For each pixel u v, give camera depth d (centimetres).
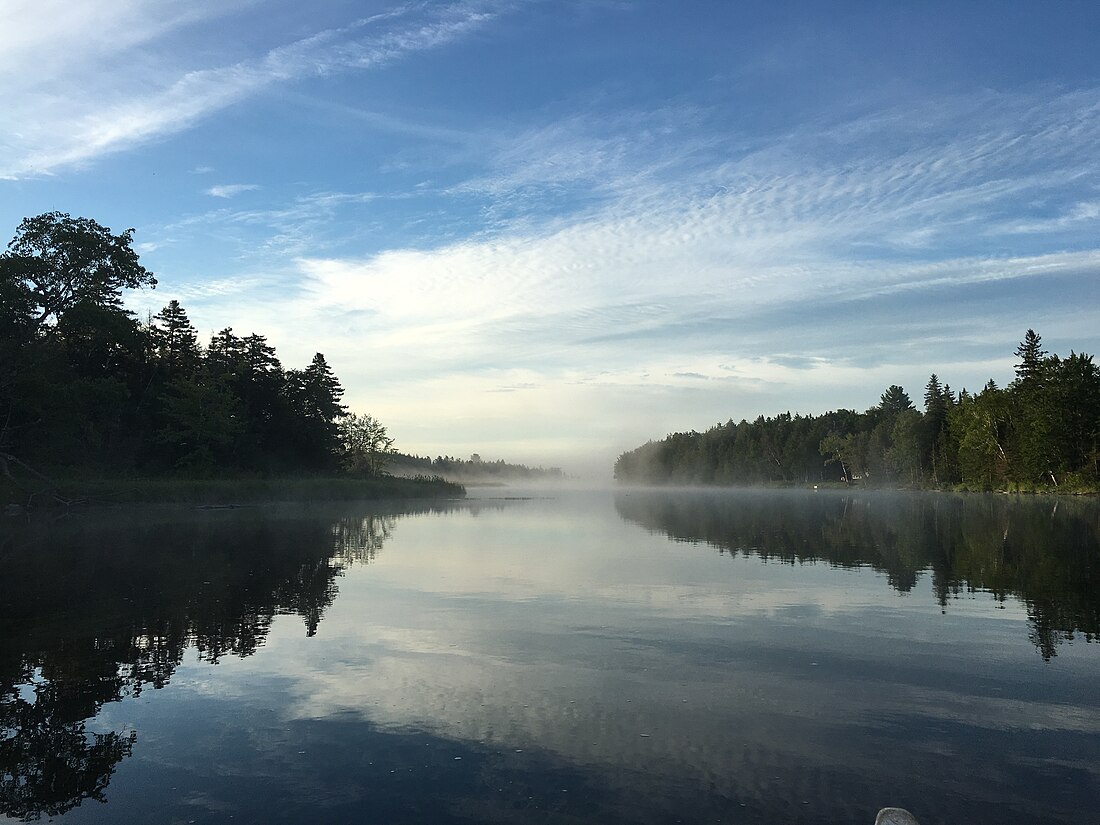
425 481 10800
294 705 894
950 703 892
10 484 4797
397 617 1398
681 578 1888
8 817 616
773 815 614
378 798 648
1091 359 8006
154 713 867
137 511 4897
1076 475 8019
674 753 743
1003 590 1677
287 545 2736
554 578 1900
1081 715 850
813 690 943
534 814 617
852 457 14375
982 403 9656
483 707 882
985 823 602
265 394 9138
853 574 1945
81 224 5403
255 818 613
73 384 5138
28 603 1547
